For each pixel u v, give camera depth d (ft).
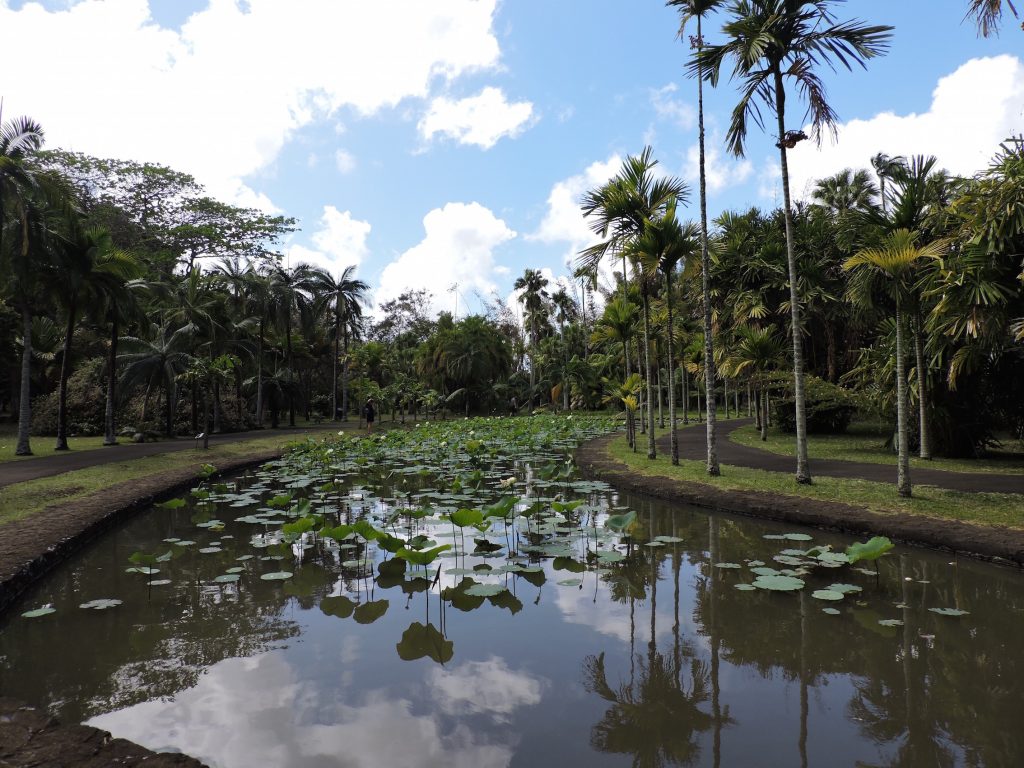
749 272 76.28
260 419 120.06
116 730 11.69
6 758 10.17
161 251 130.93
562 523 29.45
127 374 91.81
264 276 135.74
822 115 33.27
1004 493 28.99
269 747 11.00
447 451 61.98
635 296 60.23
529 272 170.81
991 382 46.55
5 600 18.42
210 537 27.91
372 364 157.89
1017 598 18.07
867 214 33.35
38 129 56.39
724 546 24.71
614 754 10.61
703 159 39.47
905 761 10.28
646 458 50.83
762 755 10.54
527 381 186.80
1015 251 31.50
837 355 81.66
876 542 19.19
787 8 32.09
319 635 16.40
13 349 103.09
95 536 27.37
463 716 12.07
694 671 13.96
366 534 20.72
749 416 132.26
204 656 15.10
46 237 59.62
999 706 12.10
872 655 14.60
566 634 16.26
